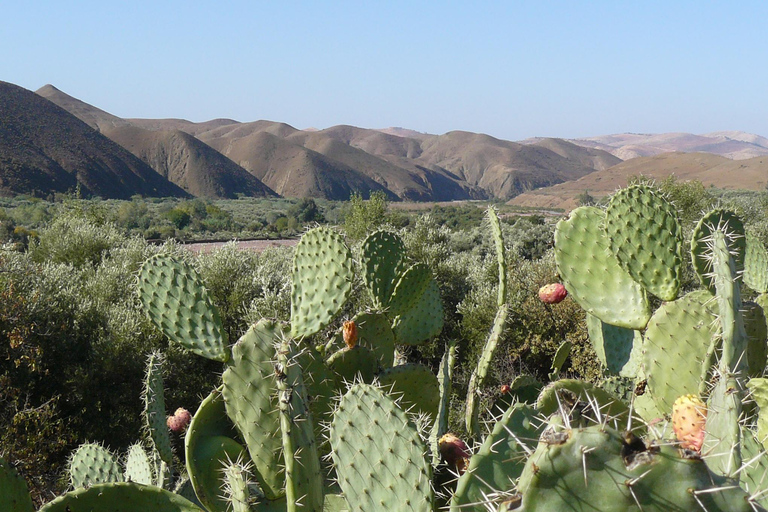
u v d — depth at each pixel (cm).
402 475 191
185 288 299
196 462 276
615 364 353
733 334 176
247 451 288
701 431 174
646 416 275
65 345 970
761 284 346
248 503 217
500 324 282
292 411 219
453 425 501
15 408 830
